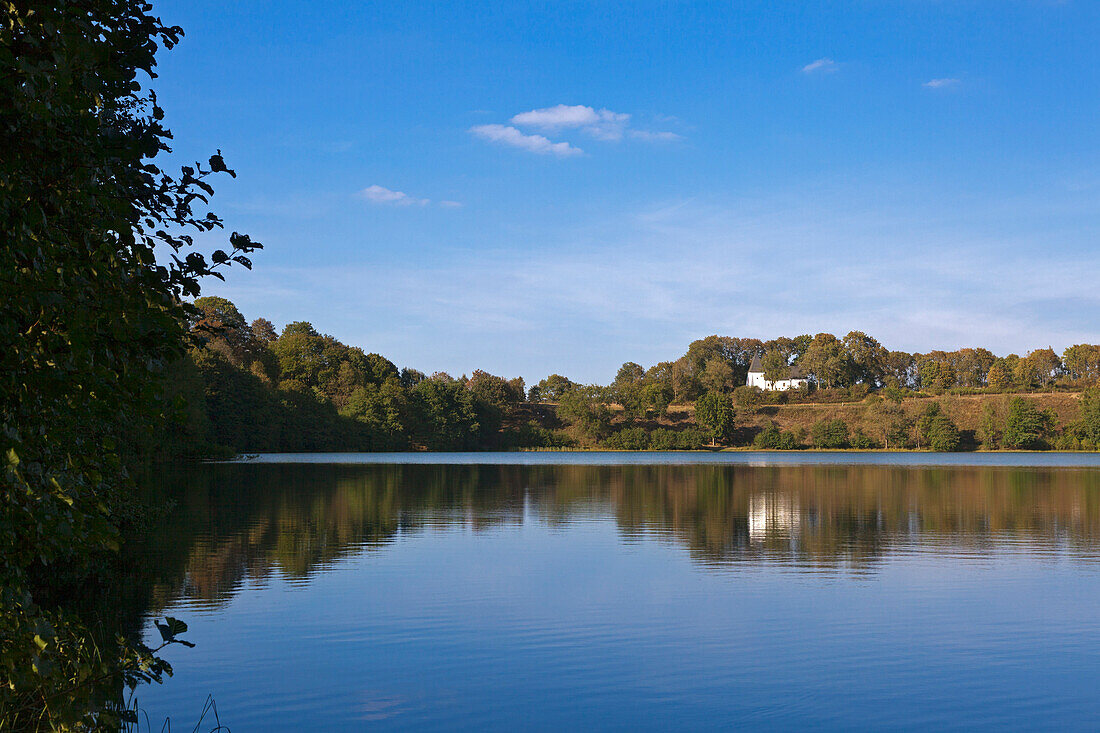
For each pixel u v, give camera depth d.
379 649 11.02
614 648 11.21
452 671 10.16
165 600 13.58
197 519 24.86
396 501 32.12
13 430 3.99
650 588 15.14
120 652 5.80
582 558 18.44
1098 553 19.44
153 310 4.20
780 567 17.42
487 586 15.16
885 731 8.39
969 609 13.53
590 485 43.22
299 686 9.52
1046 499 34.41
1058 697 9.37
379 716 8.65
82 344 3.85
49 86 3.81
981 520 26.39
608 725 8.48
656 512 28.64
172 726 8.27
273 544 19.89
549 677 9.98
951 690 9.57
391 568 16.89
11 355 3.78
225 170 4.35
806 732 8.35
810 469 65.12
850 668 10.40
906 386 185.75
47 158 3.75
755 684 9.77
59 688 5.21
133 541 20.02
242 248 4.47
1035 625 12.53
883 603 13.98
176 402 4.55
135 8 4.41
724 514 28.09
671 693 9.44
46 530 4.37
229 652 10.77
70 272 3.96
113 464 4.98
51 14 3.71
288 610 13.06
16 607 4.70
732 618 12.88
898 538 22.00
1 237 3.64
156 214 4.36
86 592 13.91
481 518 26.31
